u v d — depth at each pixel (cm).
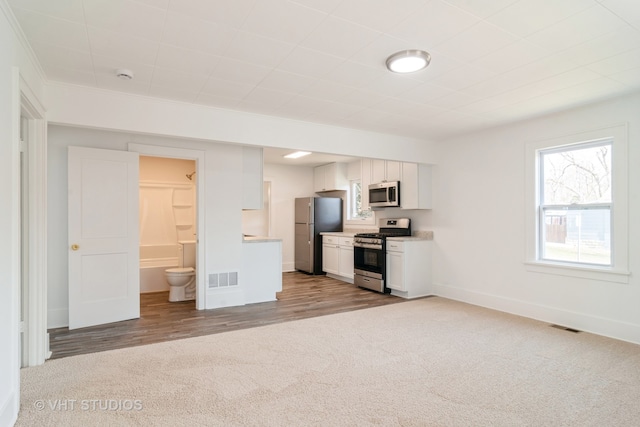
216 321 391
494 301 448
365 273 576
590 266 361
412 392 231
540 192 408
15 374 200
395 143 488
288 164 774
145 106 331
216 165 451
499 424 196
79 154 362
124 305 391
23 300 268
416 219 570
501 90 316
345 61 260
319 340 329
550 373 260
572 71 276
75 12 196
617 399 223
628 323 329
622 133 334
